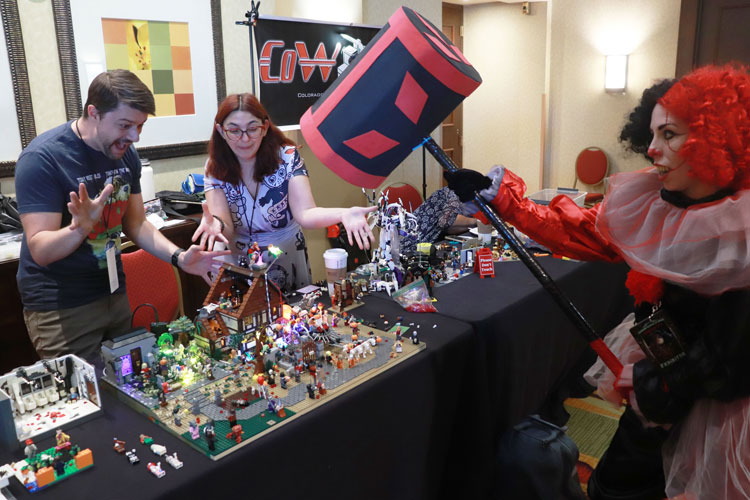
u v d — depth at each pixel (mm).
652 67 5141
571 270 2455
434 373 1734
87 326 1854
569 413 2775
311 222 2125
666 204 1202
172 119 3363
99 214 1597
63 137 1686
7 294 2465
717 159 1021
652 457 1464
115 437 1312
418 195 4074
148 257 2326
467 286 2293
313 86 3469
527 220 1458
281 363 1586
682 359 1162
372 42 1429
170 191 3312
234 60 3633
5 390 1362
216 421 1349
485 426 1941
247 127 1984
